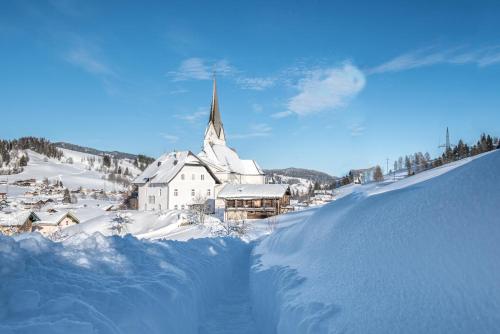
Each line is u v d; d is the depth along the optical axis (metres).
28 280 5.35
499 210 5.69
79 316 4.68
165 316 6.38
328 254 9.11
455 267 5.24
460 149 95.44
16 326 4.11
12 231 41.53
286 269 9.84
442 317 4.57
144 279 7.30
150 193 64.00
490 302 4.38
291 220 44.16
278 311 7.80
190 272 9.62
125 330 5.16
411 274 5.75
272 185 55.22
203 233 39.00
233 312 10.16
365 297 5.96
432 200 7.33
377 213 8.84
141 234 44.59
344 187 116.88
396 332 4.74
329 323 5.71
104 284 6.30
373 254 7.12
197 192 61.44
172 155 65.62
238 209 52.97
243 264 16.77
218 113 82.56
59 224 46.03
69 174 191.88
